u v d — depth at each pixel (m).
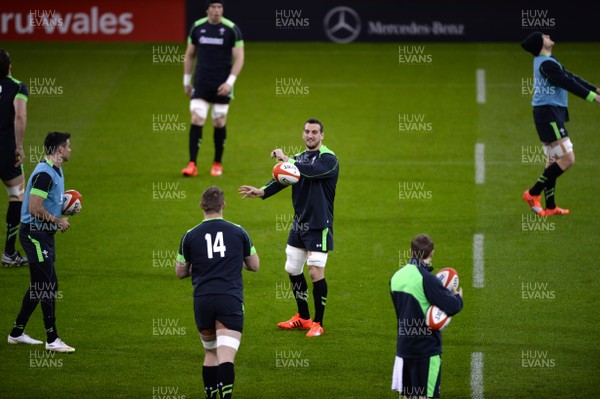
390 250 45.84
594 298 40.09
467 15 80.19
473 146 60.44
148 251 46.06
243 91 71.38
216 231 31.61
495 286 41.50
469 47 79.62
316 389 33.03
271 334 37.59
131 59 77.56
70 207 35.84
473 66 75.38
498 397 32.25
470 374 33.94
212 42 54.62
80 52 78.88
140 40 81.44
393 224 49.06
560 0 79.25
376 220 49.62
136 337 37.28
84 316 39.12
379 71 75.12
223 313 30.94
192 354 35.94
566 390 32.66
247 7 81.62
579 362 34.69
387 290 41.62
